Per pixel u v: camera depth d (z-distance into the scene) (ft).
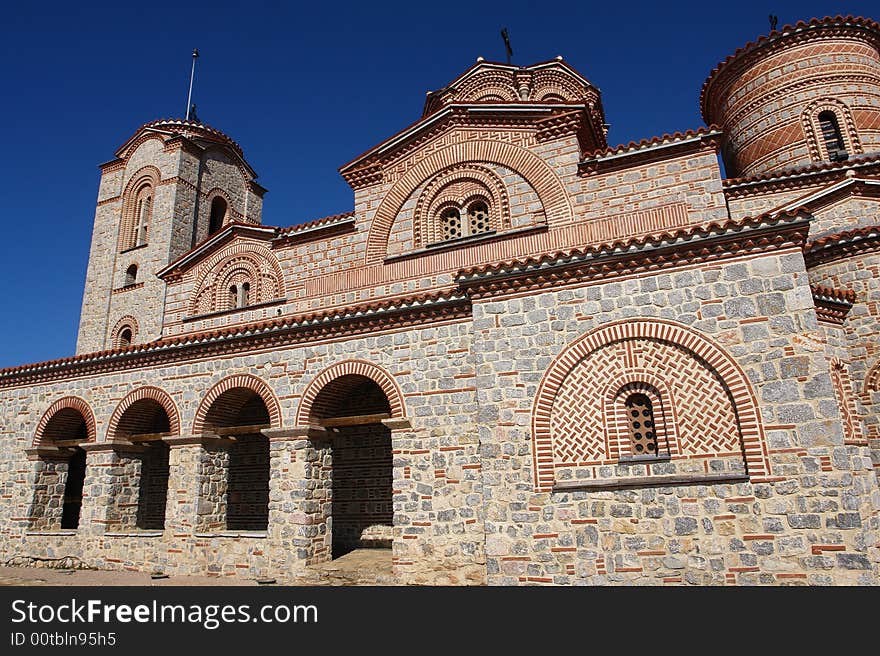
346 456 54.70
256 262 66.74
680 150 49.19
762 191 56.34
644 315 35.09
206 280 69.72
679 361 33.94
